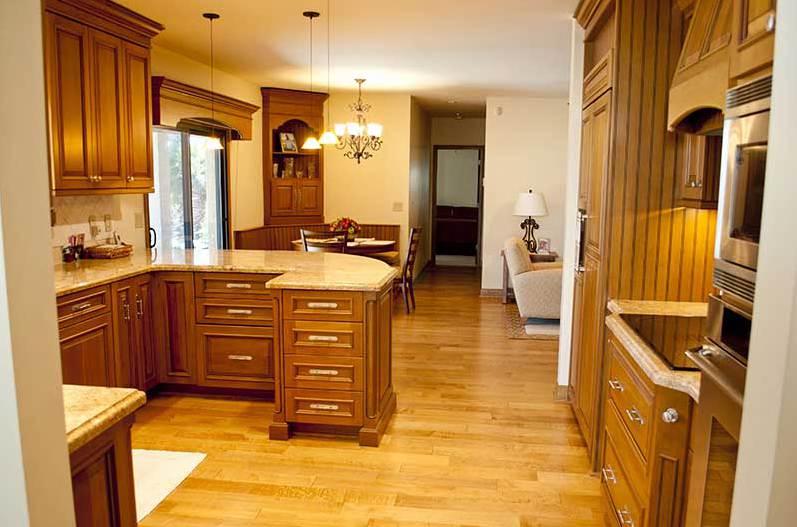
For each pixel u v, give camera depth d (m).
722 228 1.32
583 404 3.47
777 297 0.86
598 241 3.06
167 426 3.63
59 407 1.07
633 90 2.79
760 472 0.90
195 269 3.92
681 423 1.78
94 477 1.44
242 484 2.94
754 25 1.20
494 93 7.64
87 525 1.42
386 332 3.66
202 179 6.16
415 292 8.39
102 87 3.78
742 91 1.22
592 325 3.21
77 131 3.56
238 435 3.51
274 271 3.84
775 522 0.87
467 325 6.39
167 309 3.99
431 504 2.78
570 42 4.88
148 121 4.34
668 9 2.74
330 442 3.44
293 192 7.58
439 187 12.84
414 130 8.40
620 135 2.81
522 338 5.85
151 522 2.60
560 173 8.09
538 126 8.03
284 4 3.93
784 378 0.84
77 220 4.16
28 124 0.98
